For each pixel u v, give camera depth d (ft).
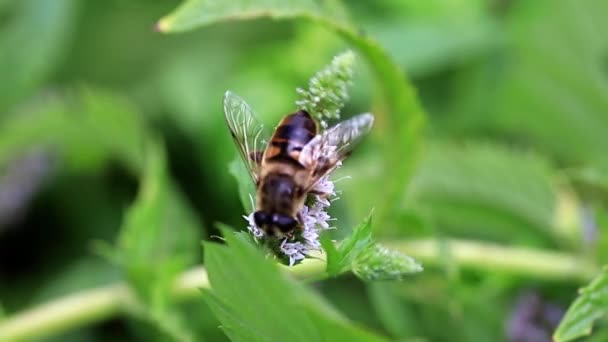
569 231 0.99
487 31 1.15
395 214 0.96
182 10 0.81
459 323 0.99
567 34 1.09
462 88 1.17
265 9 0.82
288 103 1.11
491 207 1.02
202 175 1.15
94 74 1.24
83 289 1.10
